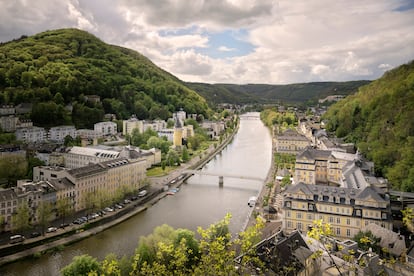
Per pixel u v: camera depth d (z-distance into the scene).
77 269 111.25
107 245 160.62
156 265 66.12
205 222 188.12
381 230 128.88
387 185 198.75
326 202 150.88
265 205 195.12
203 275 54.16
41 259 146.00
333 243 117.00
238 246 112.00
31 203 173.75
